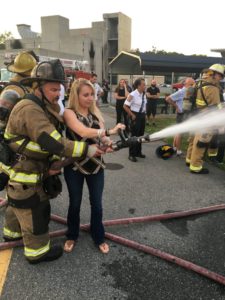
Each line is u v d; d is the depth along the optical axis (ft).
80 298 8.25
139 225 12.04
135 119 20.92
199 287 8.71
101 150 8.78
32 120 7.70
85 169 9.25
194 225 12.14
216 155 21.01
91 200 9.80
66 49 177.06
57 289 8.55
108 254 10.12
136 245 10.34
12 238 10.48
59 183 9.21
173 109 49.96
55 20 177.58
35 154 8.28
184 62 47.96
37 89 8.08
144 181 17.10
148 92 37.22
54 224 11.98
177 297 8.34
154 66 46.93
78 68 84.99
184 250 10.47
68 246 10.28
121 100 32.73
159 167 19.88
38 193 8.79
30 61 10.27
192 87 17.87
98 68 186.09
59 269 9.37
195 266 9.26
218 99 17.29
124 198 14.64
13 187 8.54
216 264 9.76
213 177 18.01
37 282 8.80
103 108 62.03
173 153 20.92
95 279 8.96
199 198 14.84
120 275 9.15
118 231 11.58
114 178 17.53
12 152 8.40
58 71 7.93
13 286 8.63
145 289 8.61
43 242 9.35
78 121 8.85
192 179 17.57
